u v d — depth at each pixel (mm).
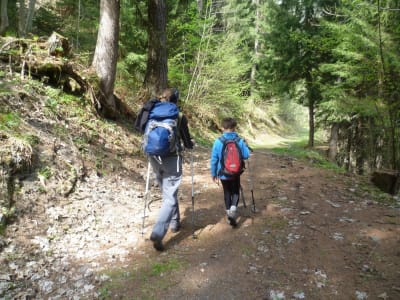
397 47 8398
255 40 25375
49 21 14242
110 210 4918
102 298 3125
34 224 4027
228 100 19031
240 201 5691
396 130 9266
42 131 5473
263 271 3537
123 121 8688
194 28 15672
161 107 4023
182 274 3520
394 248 3916
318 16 17016
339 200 5699
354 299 3059
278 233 4371
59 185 4820
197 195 6066
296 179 7133
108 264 3684
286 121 34406
